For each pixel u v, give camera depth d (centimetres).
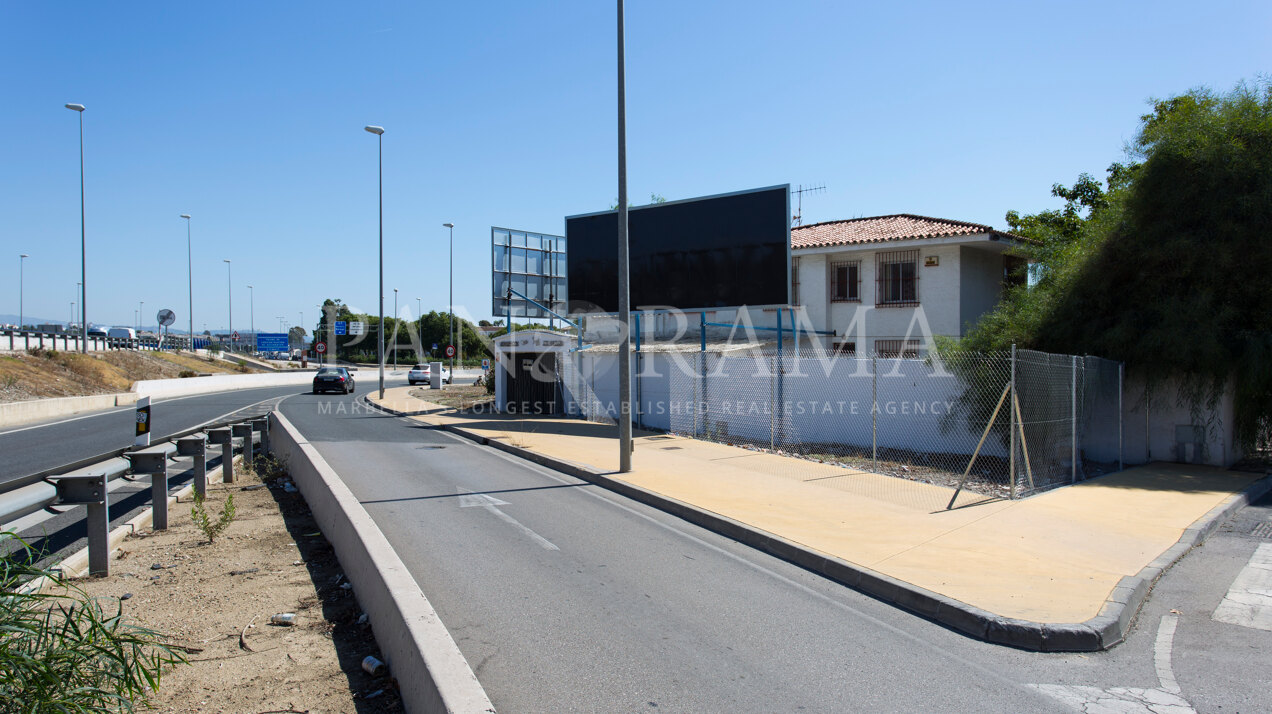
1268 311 1156
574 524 825
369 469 1219
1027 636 490
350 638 482
